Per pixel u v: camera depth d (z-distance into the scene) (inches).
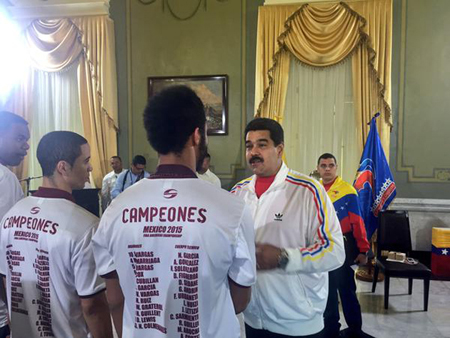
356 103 160.6
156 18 177.3
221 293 30.9
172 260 29.1
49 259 39.3
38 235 39.6
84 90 180.5
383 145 157.6
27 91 185.3
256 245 45.0
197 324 29.5
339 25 158.1
